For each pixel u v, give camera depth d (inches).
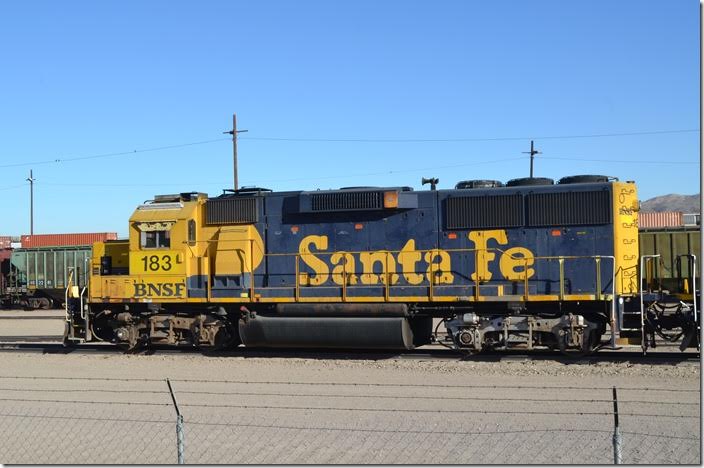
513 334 666.2
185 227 751.7
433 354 694.5
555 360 645.9
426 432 399.2
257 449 394.0
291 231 741.9
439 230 702.5
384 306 687.7
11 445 414.6
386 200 698.2
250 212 749.3
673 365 607.8
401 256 708.0
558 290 666.2
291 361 674.2
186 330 757.9
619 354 673.0
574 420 441.1
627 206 667.4
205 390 554.3
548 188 674.8
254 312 728.3
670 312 653.3
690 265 664.4
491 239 687.1
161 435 426.9
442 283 695.7
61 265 1704.0
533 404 483.2
